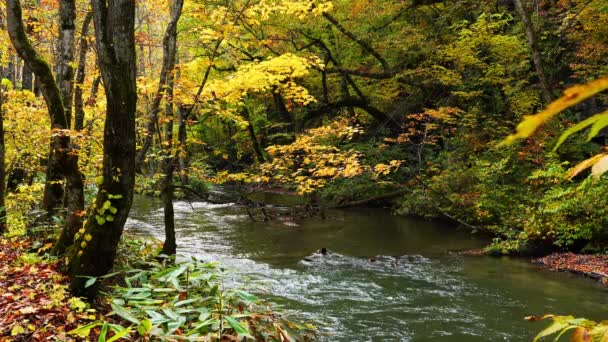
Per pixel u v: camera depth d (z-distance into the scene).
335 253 12.22
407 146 19.62
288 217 17.56
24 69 13.66
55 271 5.77
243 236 14.47
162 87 8.40
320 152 10.41
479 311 8.09
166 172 8.50
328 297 8.87
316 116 19.11
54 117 6.89
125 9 5.38
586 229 11.10
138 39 11.45
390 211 18.98
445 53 16.53
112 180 5.55
